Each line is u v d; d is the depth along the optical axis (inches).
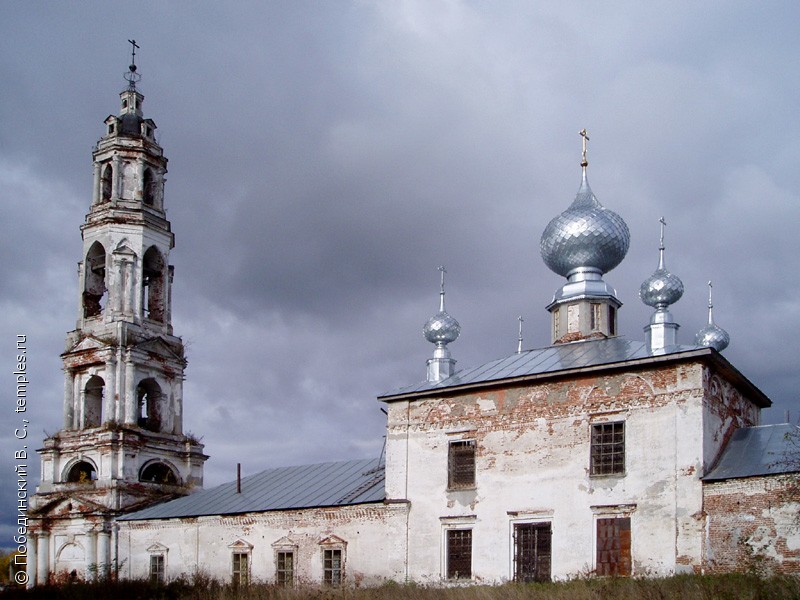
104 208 2215.8
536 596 1123.3
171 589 1494.8
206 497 2000.5
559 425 1449.3
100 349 2130.9
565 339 1729.8
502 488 1478.8
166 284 2258.9
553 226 1803.6
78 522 2050.9
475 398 1544.0
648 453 1360.7
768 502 1245.1
